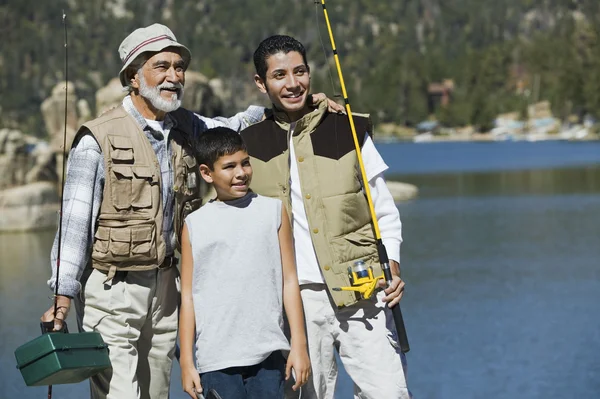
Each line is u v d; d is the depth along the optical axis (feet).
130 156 17.78
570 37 573.74
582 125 472.03
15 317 44.09
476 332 38.52
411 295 47.29
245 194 17.20
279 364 17.12
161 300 18.25
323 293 18.38
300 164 18.49
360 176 18.69
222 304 16.83
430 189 124.88
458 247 65.16
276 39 18.48
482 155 256.73
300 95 18.39
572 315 41.45
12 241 76.54
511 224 79.30
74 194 17.52
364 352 18.25
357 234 18.53
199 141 17.13
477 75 593.83
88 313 17.88
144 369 18.48
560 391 30.04
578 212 88.22
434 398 29.84
